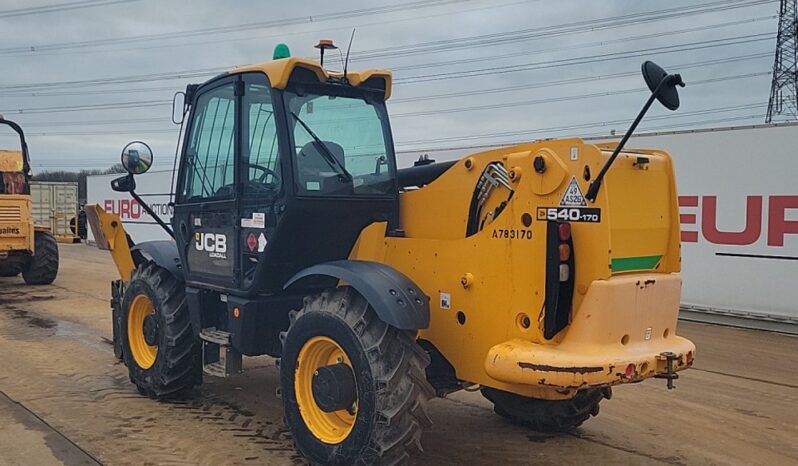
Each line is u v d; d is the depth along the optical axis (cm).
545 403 466
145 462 419
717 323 934
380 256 435
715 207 927
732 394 586
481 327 374
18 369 641
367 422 363
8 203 1155
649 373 349
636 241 368
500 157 386
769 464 432
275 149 426
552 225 341
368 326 371
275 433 473
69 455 429
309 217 423
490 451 446
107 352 713
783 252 868
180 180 521
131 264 612
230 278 463
